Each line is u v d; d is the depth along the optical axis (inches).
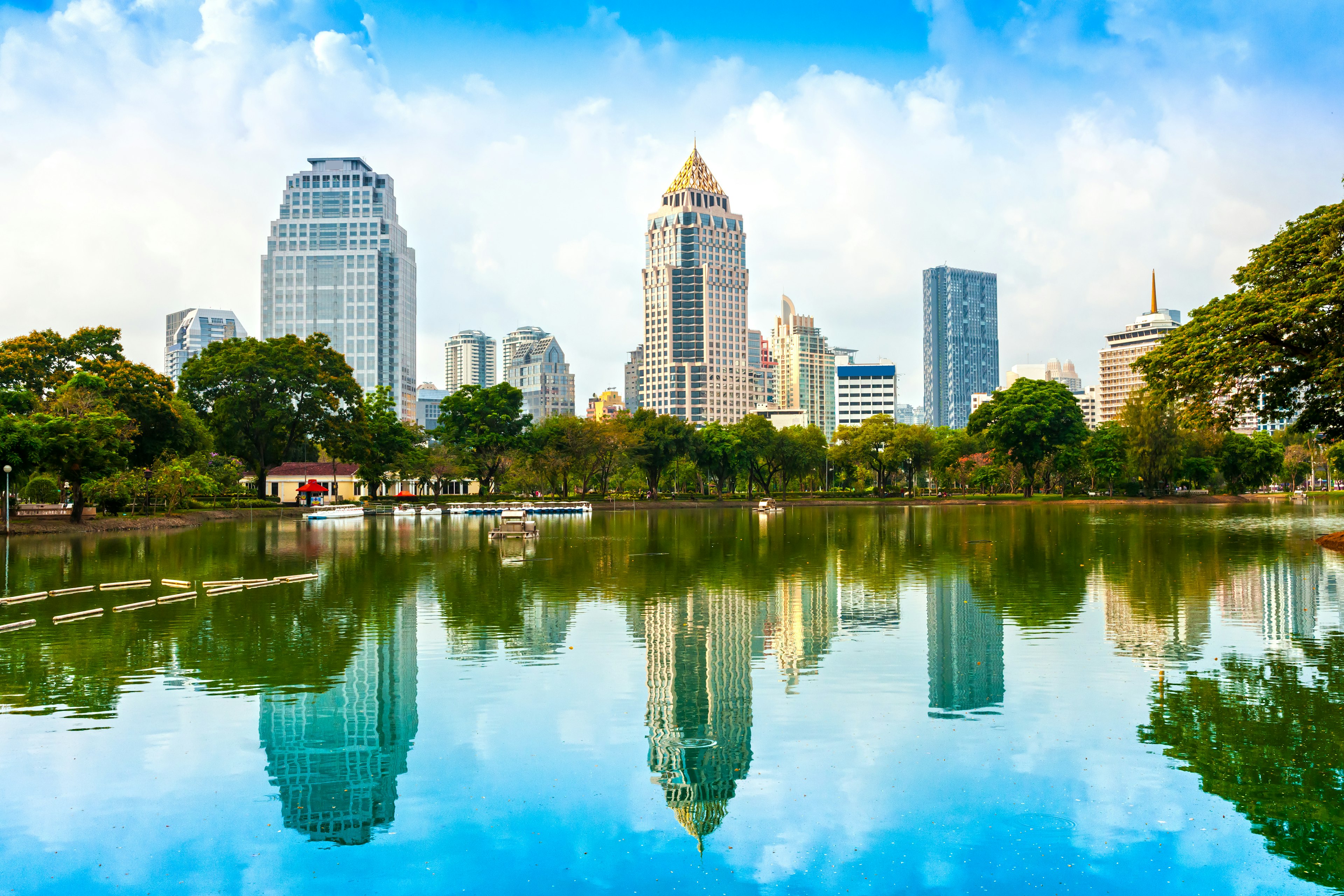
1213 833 512.1
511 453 5088.6
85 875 479.8
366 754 641.0
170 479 3238.2
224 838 519.5
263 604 1253.7
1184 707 724.0
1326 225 1704.0
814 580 1498.5
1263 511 4087.1
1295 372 1740.9
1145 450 5221.5
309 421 4638.3
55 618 1139.3
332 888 467.2
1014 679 816.3
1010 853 495.8
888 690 788.6
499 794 576.4
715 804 554.9
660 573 1617.9
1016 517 3639.3
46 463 2625.5
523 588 1421.0
